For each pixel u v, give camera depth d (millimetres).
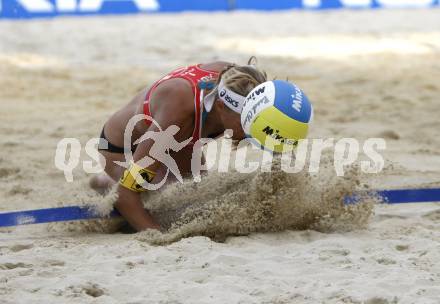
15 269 12484
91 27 60375
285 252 13414
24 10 65438
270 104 13453
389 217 16203
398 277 11805
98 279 11961
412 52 47281
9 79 37625
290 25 62125
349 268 12453
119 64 43406
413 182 19500
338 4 73875
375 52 47500
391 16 67688
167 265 12719
